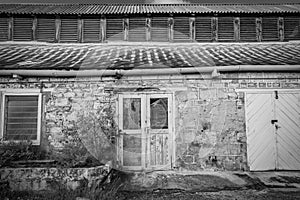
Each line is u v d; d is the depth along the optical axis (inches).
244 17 374.0
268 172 252.5
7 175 190.7
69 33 368.8
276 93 264.7
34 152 243.1
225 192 197.9
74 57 289.0
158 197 186.4
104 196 181.5
